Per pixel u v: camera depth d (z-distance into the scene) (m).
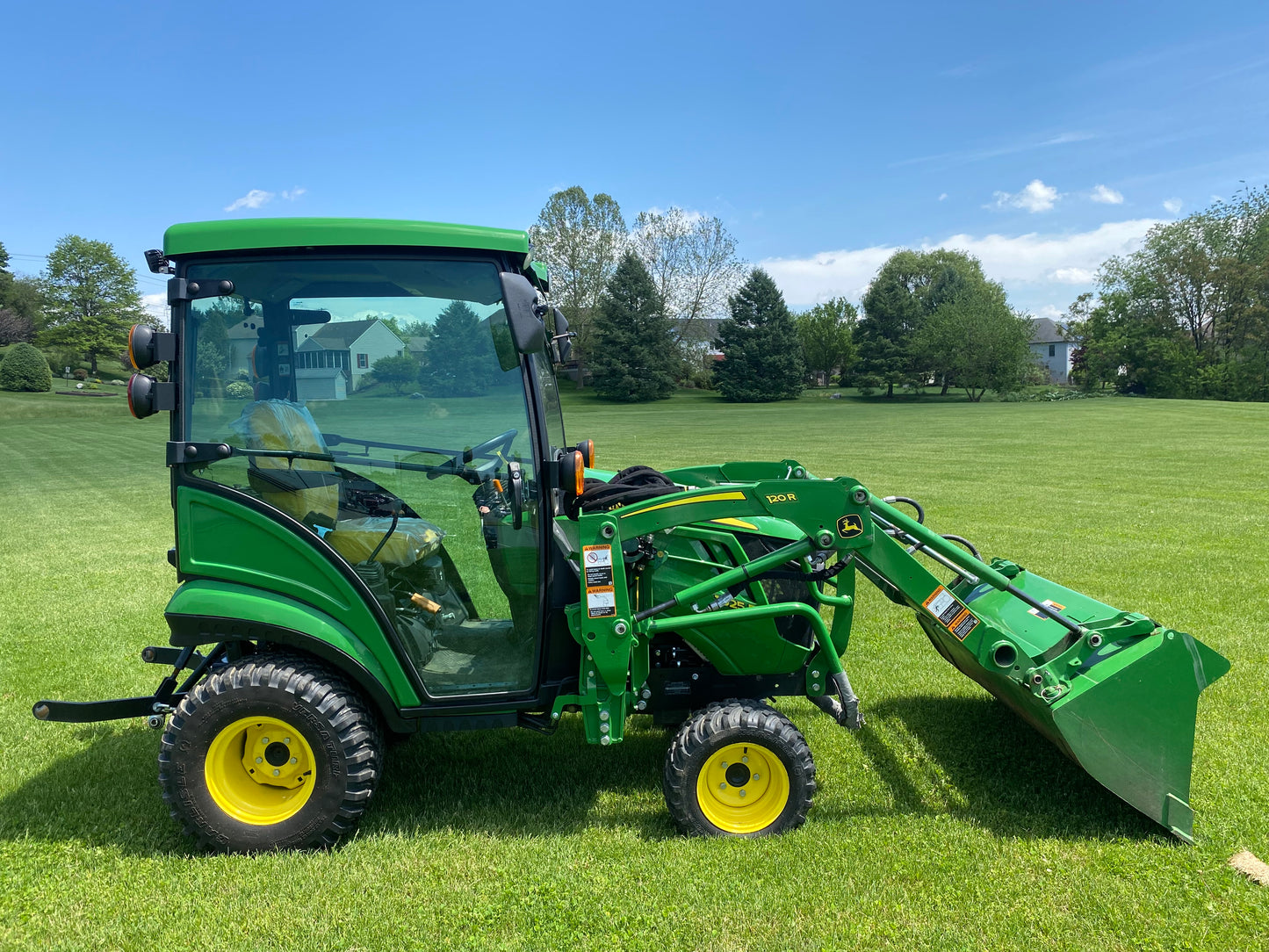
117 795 4.04
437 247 3.42
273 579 3.47
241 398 3.46
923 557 8.79
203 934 2.94
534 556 3.63
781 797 3.58
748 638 3.77
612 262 67.62
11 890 3.24
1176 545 9.20
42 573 8.97
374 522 3.56
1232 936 2.86
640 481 4.15
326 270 3.44
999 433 25.78
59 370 74.00
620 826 3.66
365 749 3.41
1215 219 58.19
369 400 3.53
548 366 4.07
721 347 65.06
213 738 3.36
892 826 3.62
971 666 4.34
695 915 2.99
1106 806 3.78
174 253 3.34
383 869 3.30
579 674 3.68
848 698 3.76
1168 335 58.88
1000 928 2.91
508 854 3.41
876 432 28.14
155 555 9.91
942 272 81.19
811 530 3.63
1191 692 3.48
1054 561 8.41
